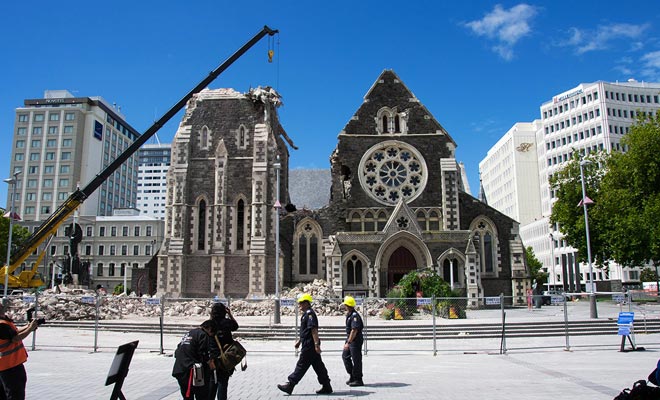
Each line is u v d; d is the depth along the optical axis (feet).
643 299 192.95
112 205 547.49
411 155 178.70
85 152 504.43
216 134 177.47
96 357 76.02
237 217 172.14
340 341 96.94
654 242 168.66
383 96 182.70
